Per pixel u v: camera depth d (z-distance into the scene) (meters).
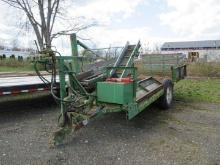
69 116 4.59
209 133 5.27
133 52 6.43
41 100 8.13
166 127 5.62
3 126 5.54
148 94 5.84
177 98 8.74
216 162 3.96
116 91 4.86
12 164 3.79
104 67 5.80
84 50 6.16
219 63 17.33
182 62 9.16
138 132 5.25
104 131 5.23
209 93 9.63
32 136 4.92
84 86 5.19
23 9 22.23
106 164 3.84
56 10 23.17
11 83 6.64
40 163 3.84
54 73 4.55
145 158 4.05
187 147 4.52
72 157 4.05
